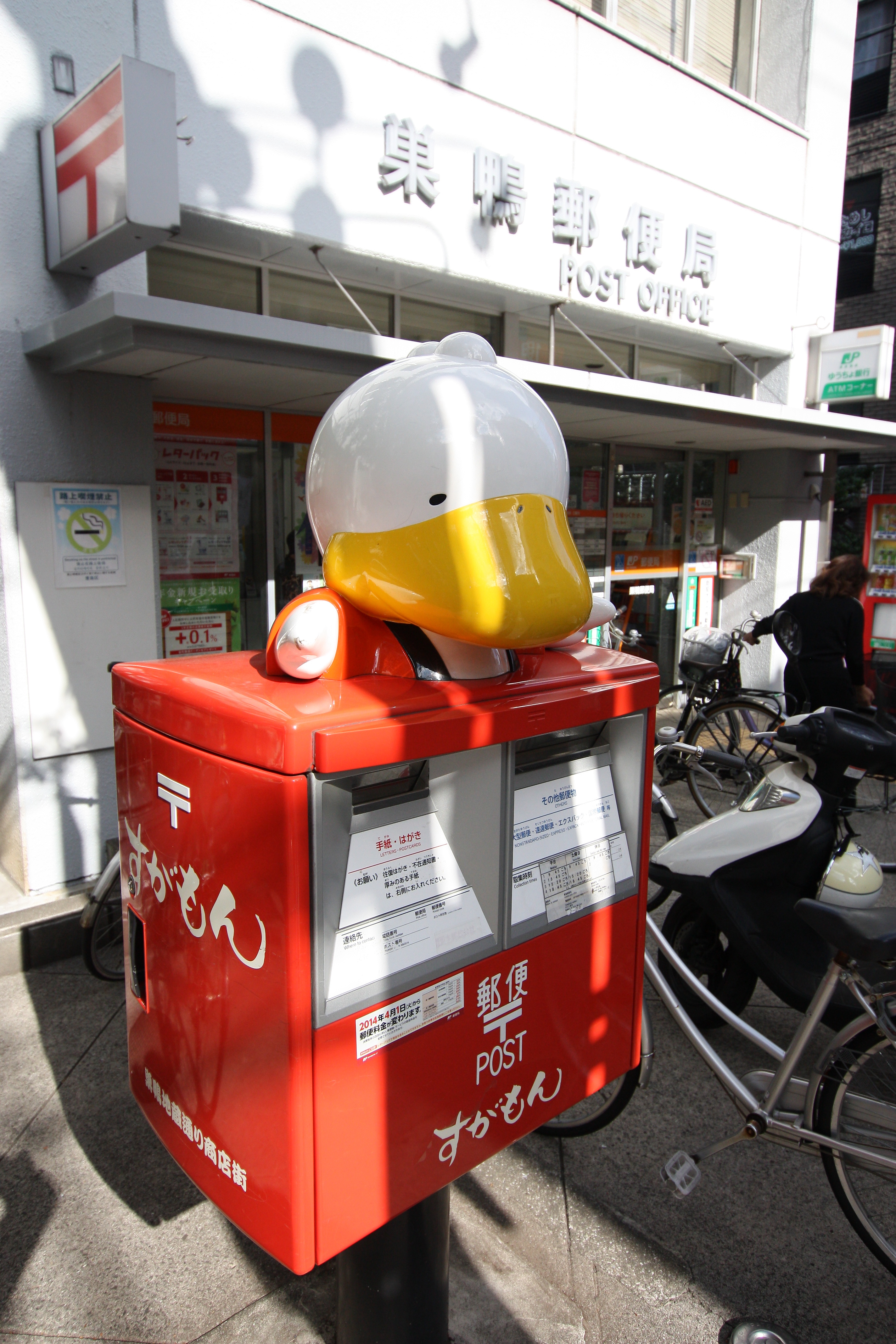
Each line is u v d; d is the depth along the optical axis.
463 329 6.09
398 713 1.33
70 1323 1.96
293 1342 1.91
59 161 3.39
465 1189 2.39
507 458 1.31
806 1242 2.26
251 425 5.13
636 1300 2.05
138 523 3.92
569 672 1.72
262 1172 1.36
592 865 1.80
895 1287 2.12
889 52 16.45
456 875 1.49
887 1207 2.37
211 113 4.10
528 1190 2.40
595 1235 2.24
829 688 5.45
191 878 1.44
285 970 1.24
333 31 4.47
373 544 1.37
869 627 9.16
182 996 1.53
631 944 1.93
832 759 2.89
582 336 6.80
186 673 1.58
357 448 1.38
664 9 7.06
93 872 3.95
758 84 8.15
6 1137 2.55
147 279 3.96
